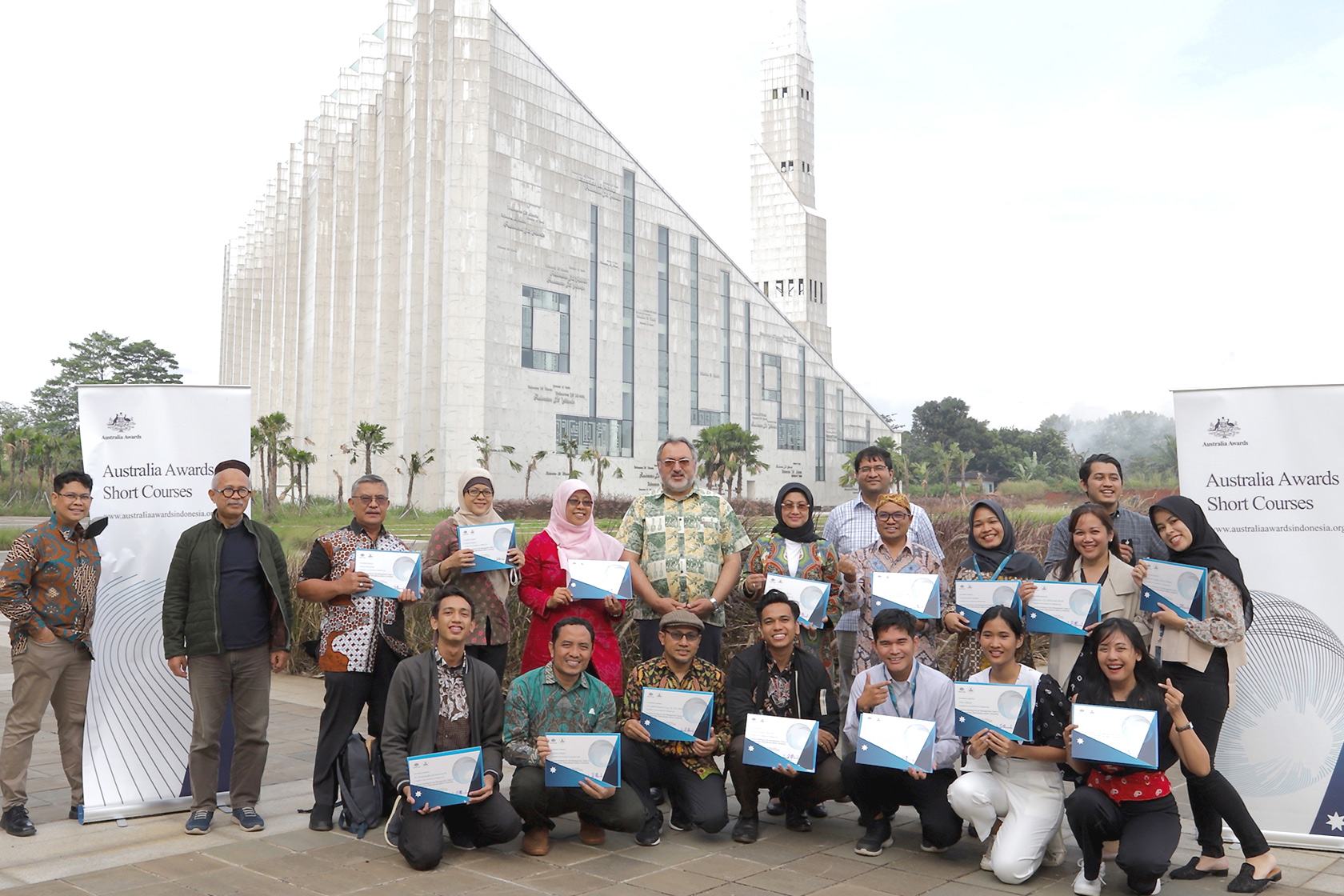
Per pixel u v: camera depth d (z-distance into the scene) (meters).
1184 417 5.99
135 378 108.75
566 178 69.25
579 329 69.94
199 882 4.84
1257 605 5.71
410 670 5.43
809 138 111.44
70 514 5.79
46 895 4.62
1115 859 4.84
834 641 7.38
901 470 99.38
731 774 5.74
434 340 62.44
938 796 5.37
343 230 71.81
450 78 63.12
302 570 6.07
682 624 5.75
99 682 6.09
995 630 5.30
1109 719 4.76
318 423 72.19
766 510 10.69
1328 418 5.68
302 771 7.18
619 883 4.86
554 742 5.21
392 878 4.91
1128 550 5.96
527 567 6.37
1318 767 5.50
